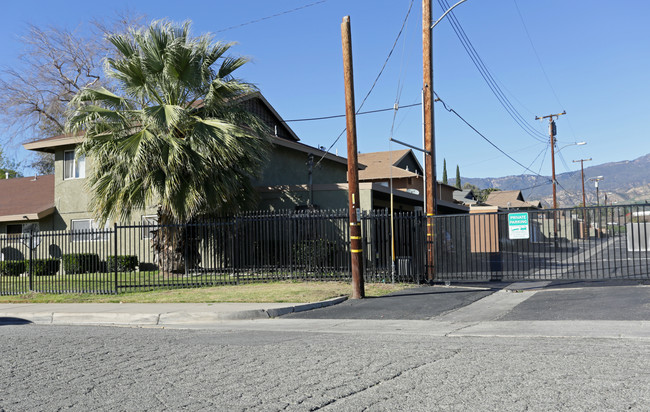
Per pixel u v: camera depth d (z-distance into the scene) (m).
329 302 12.95
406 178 39.47
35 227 24.72
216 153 17.09
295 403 4.95
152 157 16.80
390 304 12.55
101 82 37.75
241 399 5.14
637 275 14.36
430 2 16.75
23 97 35.88
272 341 8.40
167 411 4.84
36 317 12.67
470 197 57.12
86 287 16.70
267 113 26.11
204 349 7.82
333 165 28.66
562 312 10.32
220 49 18.53
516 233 15.66
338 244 19.47
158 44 17.91
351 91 13.80
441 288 15.12
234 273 17.36
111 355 7.59
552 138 44.16
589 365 5.98
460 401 4.83
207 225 17.42
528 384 5.28
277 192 20.88
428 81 16.70
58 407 5.07
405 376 5.78
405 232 16.86
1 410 5.02
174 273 18.88
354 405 4.84
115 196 17.47
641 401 4.64
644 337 7.59
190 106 18.94
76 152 18.02
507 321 9.84
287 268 18.64
